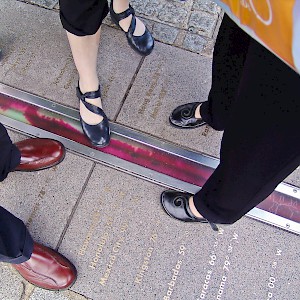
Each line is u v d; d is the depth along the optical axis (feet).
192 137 5.67
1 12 6.54
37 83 6.01
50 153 5.35
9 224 4.12
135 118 5.77
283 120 2.84
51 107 5.85
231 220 4.23
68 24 4.49
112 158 5.53
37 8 6.57
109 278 4.88
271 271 4.92
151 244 5.05
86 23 4.44
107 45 6.27
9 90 5.95
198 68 6.14
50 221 5.17
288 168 3.16
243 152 3.28
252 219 5.19
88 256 4.99
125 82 6.02
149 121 5.76
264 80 2.83
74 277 4.82
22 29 6.41
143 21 6.47
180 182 5.41
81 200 5.27
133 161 5.51
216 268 4.93
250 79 2.96
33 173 5.40
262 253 5.01
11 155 4.88
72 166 5.46
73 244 5.05
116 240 5.07
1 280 4.88
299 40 2.13
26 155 5.26
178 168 5.49
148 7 6.57
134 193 5.32
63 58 6.18
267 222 5.17
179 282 4.87
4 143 4.46
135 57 6.19
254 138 3.12
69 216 5.19
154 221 5.16
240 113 3.17
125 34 6.28
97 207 5.23
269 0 2.16
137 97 5.91
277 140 2.98
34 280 4.75
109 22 6.44
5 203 5.26
